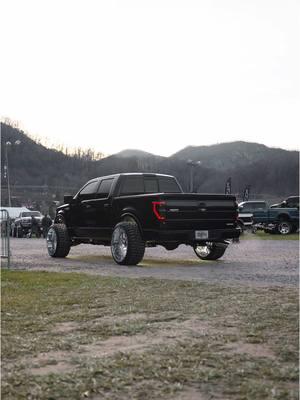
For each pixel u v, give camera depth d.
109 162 136.88
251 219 31.05
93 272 9.81
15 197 98.62
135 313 5.74
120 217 11.79
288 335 4.73
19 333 4.86
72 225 13.42
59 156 149.75
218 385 3.44
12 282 8.06
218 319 5.40
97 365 3.86
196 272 9.85
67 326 5.14
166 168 124.94
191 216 11.14
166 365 3.85
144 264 11.60
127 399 3.22
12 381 3.52
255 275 9.32
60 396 3.26
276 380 3.54
